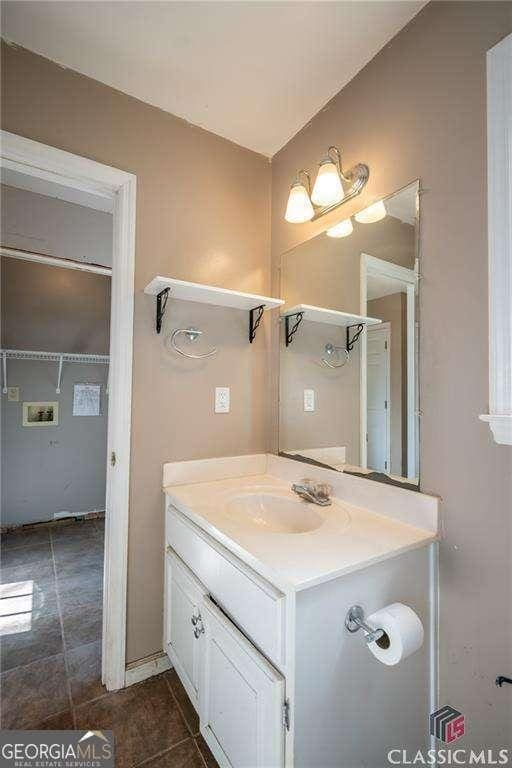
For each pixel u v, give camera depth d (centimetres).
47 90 130
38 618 187
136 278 147
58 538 294
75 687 140
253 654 88
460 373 101
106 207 226
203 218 165
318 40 124
